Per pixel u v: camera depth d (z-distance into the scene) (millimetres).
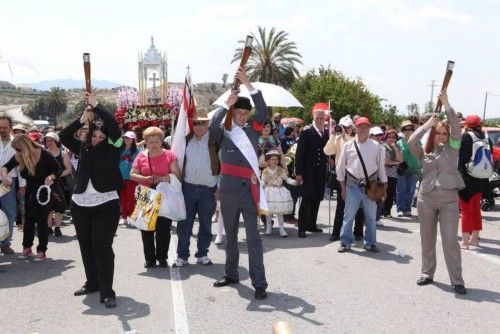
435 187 5977
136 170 6961
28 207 7691
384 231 9648
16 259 7773
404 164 11141
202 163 7078
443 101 5945
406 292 5938
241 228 10109
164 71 21016
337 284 6250
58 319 5164
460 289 5879
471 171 8023
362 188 7867
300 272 6789
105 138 5551
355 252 7957
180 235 7188
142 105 15125
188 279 6523
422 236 6234
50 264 7445
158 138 6883
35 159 7586
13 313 5359
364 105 49375
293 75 47719
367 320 5074
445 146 5996
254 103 5855
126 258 7656
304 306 5477
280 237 9211
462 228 8312
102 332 4809
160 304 5566
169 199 6824
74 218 5648
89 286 5988
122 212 10633
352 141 7996
